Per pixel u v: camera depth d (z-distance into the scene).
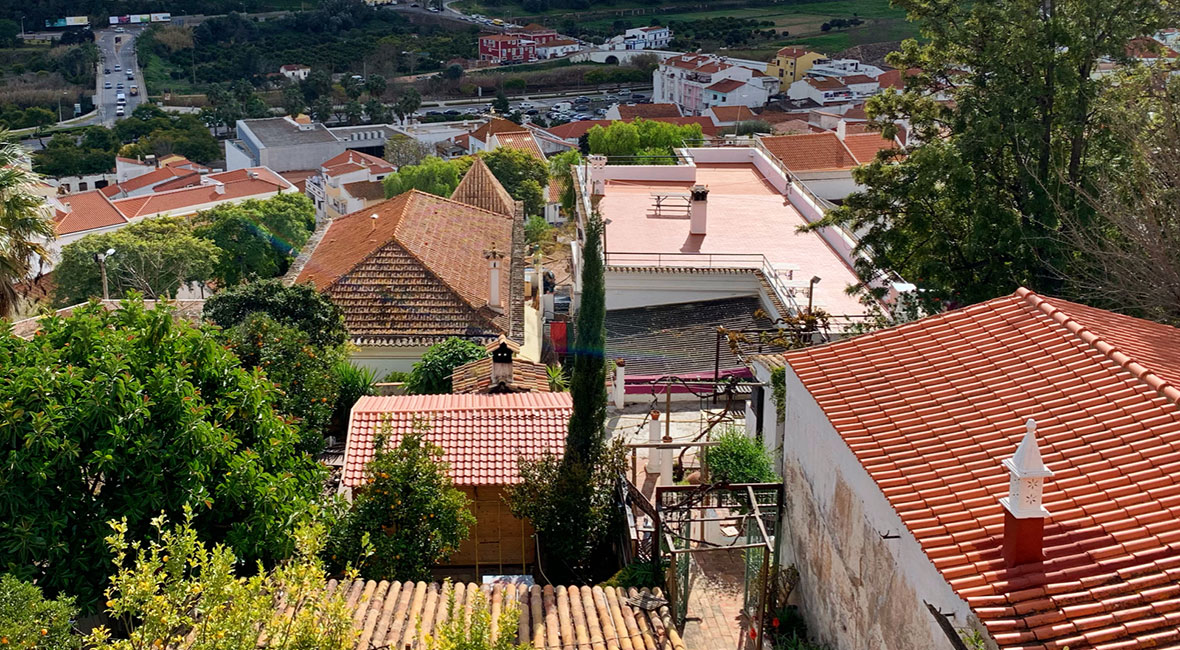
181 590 12.22
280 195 73.69
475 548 24.20
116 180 138.00
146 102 177.62
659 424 27.64
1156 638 11.49
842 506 16.59
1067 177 27.47
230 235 66.75
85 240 58.66
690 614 20.25
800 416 18.69
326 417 28.50
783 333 27.80
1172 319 24.11
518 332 36.66
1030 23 27.77
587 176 47.38
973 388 16.19
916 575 13.79
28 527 16.05
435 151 138.00
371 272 38.16
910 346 17.77
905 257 30.56
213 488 18.22
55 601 13.87
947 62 31.06
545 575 22.56
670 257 36.59
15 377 17.42
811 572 18.34
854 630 16.20
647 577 20.05
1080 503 13.25
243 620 11.71
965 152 27.91
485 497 24.11
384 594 17.98
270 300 32.78
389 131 146.88
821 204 41.94
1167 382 14.66
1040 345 16.55
